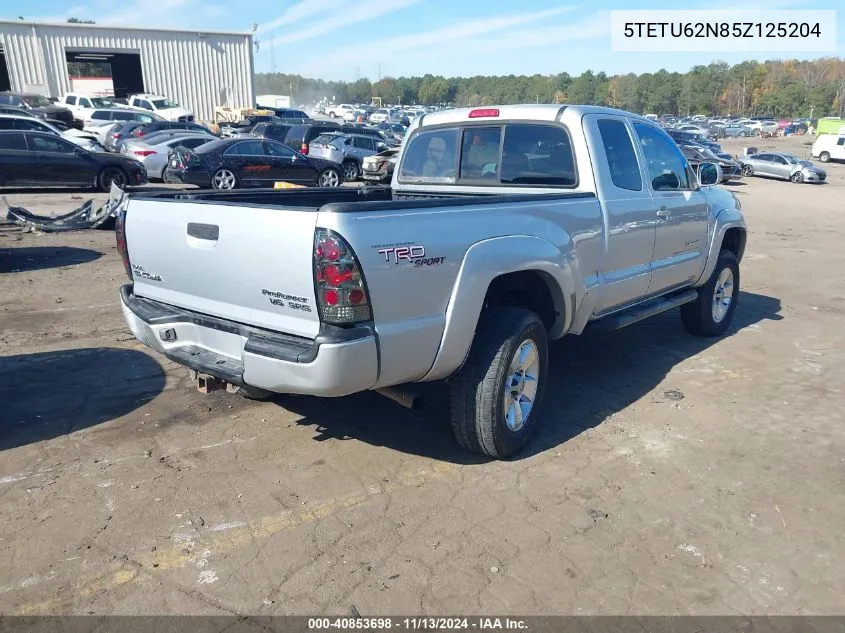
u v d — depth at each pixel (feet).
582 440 13.97
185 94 132.98
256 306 10.74
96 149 70.28
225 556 9.92
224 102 137.39
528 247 12.37
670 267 17.87
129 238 12.80
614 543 10.44
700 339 21.65
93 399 15.33
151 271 12.51
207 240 11.09
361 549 10.14
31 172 50.01
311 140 74.64
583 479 12.35
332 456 13.00
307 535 10.46
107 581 9.32
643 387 17.13
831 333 22.61
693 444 13.89
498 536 10.54
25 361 17.60
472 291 11.30
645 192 16.42
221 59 134.72
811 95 425.69
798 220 57.62
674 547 10.39
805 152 177.06
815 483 12.40
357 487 11.89
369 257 9.82
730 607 9.12
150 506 11.11
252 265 10.47
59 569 9.53
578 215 13.94
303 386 9.98
